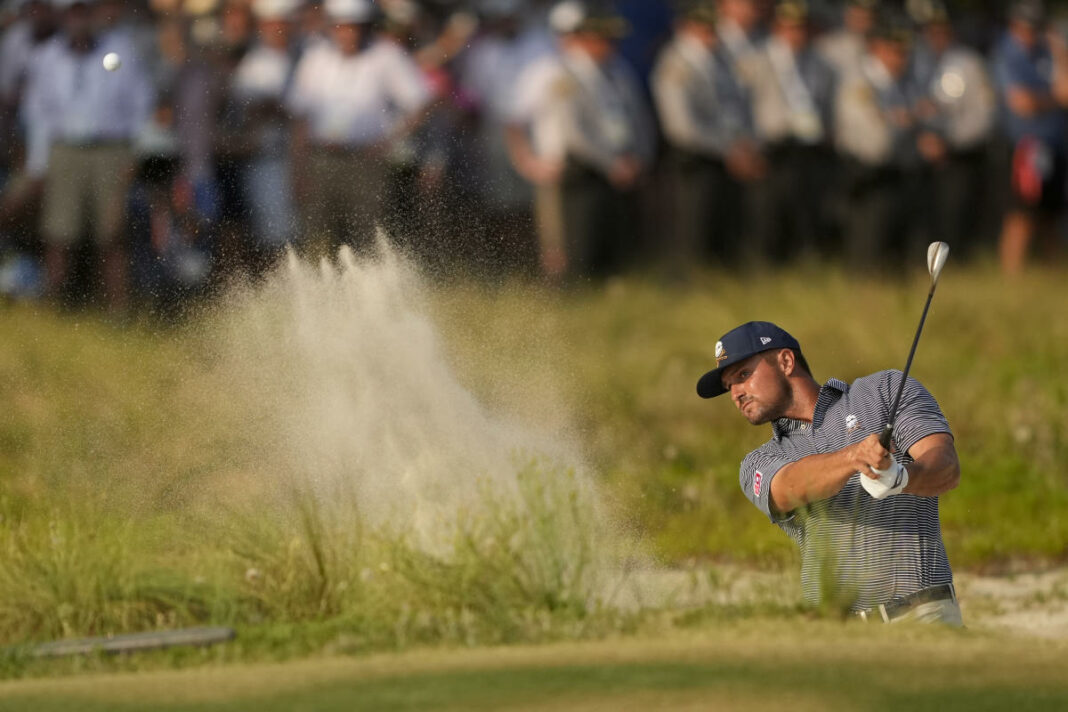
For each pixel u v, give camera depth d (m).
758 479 21.00
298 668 16.66
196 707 14.98
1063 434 37.56
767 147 58.22
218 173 49.44
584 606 20.31
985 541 31.23
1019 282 54.41
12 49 50.12
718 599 23.23
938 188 62.88
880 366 43.81
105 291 48.72
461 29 54.22
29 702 15.52
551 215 53.97
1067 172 65.31
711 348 44.84
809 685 14.77
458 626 19.09
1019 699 14.23
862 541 20.41
